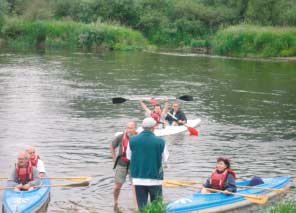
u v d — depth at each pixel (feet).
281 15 200.23
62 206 38.19
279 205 35.01
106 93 94.17
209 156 53.67
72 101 85.20
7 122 67.77
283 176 45.39
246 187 39.73
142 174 33.76
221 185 38.83
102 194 41.24
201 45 205.67
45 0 229.25
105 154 53.52
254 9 205.67
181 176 46.47
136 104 84.28
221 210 36.94
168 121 67.36
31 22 206.69
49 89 97.45
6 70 124.57
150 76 120.16
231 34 184.75
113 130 64.69
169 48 209.77
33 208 35.53
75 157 52.11
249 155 54.44
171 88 102.06
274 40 177.58
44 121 69.05
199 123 69.56
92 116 73.46
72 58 158.81
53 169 47.65
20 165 38.65
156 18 220.84
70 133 62.59
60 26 201.36
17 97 87.76
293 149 57.36
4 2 212.64
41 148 55.11
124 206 38.55
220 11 221.46
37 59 152.87
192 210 35.73
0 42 202.90
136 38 203.00
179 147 57.21
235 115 76.95
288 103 88.17
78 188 42.55
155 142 33.65
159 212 32.27
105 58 161.48
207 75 124.47
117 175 38.04
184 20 218.38
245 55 179.52
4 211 35.40
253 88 104.94
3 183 43.14
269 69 141.08
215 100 89.81
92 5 222.07
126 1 221.25
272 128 68.33
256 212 37.40
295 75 128.57
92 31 197.47
